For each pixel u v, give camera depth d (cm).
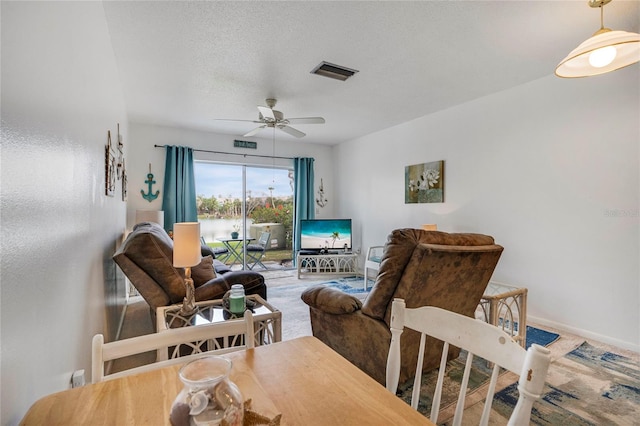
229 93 354
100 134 190
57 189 103
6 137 67
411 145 468
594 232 279
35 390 83
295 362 91
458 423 85
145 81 320
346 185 616
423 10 209
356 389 78
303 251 554
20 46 75
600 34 174
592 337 278
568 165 296
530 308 323
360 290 452
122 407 71
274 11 209
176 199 492
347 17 216
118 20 217
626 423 167
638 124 254
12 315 70
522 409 64
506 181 345
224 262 554
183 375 60
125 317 333
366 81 323
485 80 321
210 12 210
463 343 86
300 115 437
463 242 187
